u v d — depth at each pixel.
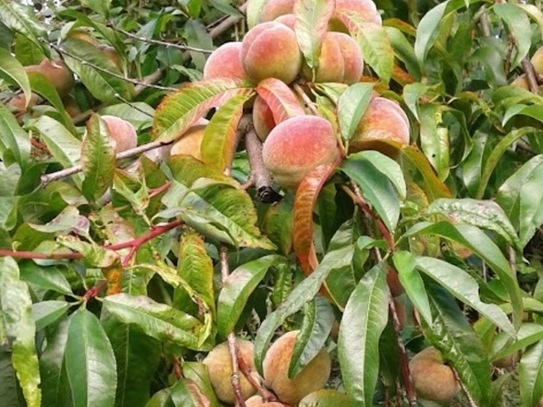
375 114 0.59
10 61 0.68
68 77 0.96
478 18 0.92
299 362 0.55
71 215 0.52
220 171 0.62
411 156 0.59
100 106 1.00
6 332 0.43
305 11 0.64
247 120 0.66
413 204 0.55
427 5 1.00
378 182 0.54
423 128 0.75
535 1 1.00
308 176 0.55
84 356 0.45
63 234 0.52
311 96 0.65
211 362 0.58
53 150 0.65
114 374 0.45
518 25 0.78
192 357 0.68
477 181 0.79
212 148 0.62
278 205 0.61
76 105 1.00
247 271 0.56
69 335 0.45
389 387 0.65
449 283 0.48
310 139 0.56
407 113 0.78
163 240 0.60
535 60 0.93
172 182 0.60
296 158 0.55
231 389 0.57
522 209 0.65
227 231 0.56
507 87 0.80
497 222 0.51
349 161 0.56
